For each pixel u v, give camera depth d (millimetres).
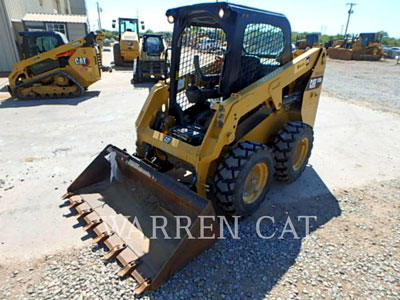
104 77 12062
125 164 3064
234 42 2686
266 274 2352
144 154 3436
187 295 2123
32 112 6750
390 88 11469
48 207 3100
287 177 3582
